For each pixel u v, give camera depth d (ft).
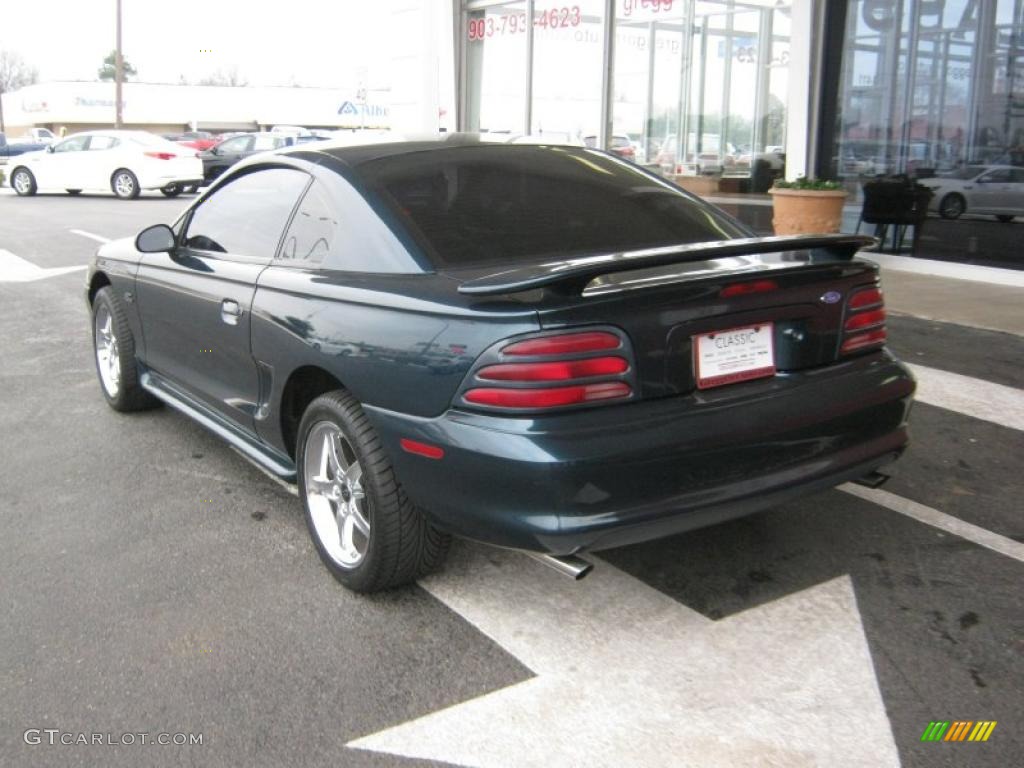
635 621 10.42
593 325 8.87
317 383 11.73
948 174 31.81
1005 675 9.33
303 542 12.57
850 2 34.04
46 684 9.38
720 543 12.28
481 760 8.21
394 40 53.26
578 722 8.70
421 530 10.37
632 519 8.91
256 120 269.44
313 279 11.21
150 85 256.32
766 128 39.37
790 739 8.41
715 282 9.44
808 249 10.14
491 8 48.96
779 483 9.68
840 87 34.88
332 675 9.48
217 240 14.06
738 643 9.95
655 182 13.12
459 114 51.60
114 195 75.41
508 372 8.79
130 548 12.40
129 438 16.81
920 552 12.00
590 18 43.34
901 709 8.81
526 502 8.78
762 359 9.94
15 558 12.15
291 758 8.28
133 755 8.32
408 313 9.73
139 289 15.94
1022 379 19.51
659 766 8.11
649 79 42.55
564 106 45.65
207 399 14.37
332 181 11.78
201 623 10.48
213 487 14.51
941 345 22.30
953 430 16.57
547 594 11.02
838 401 10.12
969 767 8.03
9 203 67.77
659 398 9.24
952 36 31.19
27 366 22.15
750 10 38.75
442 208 11.14
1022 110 29.66
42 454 16.05
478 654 9.82
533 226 11.19
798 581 11.27
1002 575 11.39
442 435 9.19
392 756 8.29
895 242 33.91
